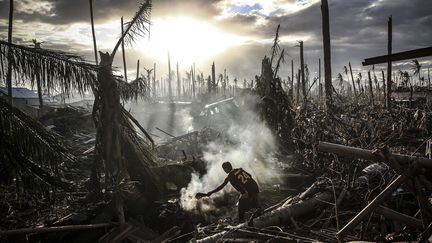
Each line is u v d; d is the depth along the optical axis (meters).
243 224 5.58
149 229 6.49
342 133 10.18
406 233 4.68
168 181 8.14
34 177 5.98
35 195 6.46
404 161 4.46
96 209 7.04
